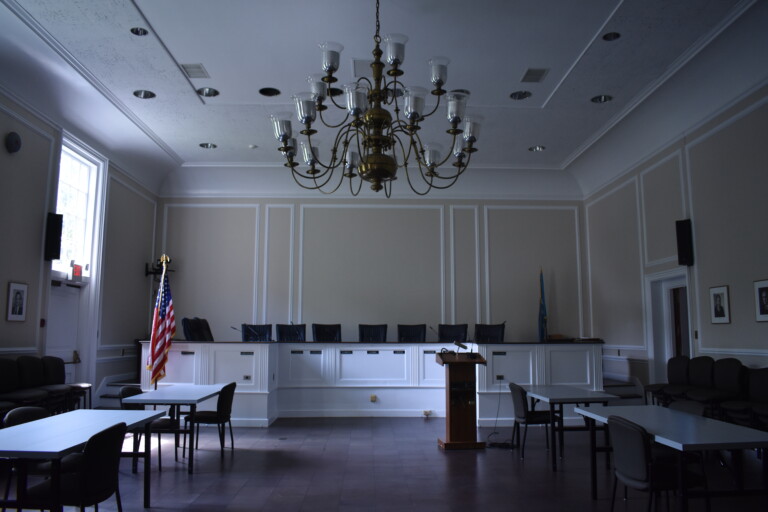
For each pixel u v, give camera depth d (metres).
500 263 10.49
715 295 6.75
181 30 5.70
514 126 8.30
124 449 6.16
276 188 10.52
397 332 10.22
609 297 9.69
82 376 7.95
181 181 10.41
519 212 10.62
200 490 4.63
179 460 5.69
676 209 7.62
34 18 5.44
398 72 3.90
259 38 5.85
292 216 10.48
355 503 4.30
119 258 8.92
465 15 5.43
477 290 10.40
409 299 10.35
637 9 5.32
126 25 5.59
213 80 6.81
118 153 8.70
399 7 5.29
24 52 5.96
